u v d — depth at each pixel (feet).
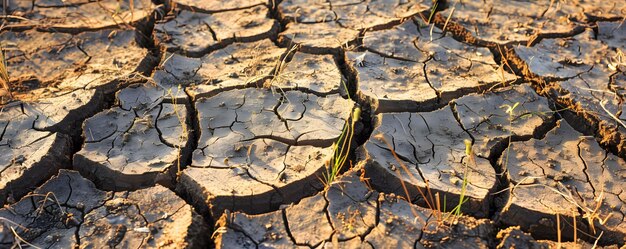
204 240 3.67
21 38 4.96
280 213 3.70
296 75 4.51
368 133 4.25
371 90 4.39
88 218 3.70
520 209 3.73
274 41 4.95
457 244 3.58
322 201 3.74
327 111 4.24
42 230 3.66
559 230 3.56
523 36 4.87
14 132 4.10
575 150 4.04
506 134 4.12
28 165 3.90
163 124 4.17
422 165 3.93
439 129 4.16
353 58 4.66
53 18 5.17
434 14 5.16
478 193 3.78
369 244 3.58
